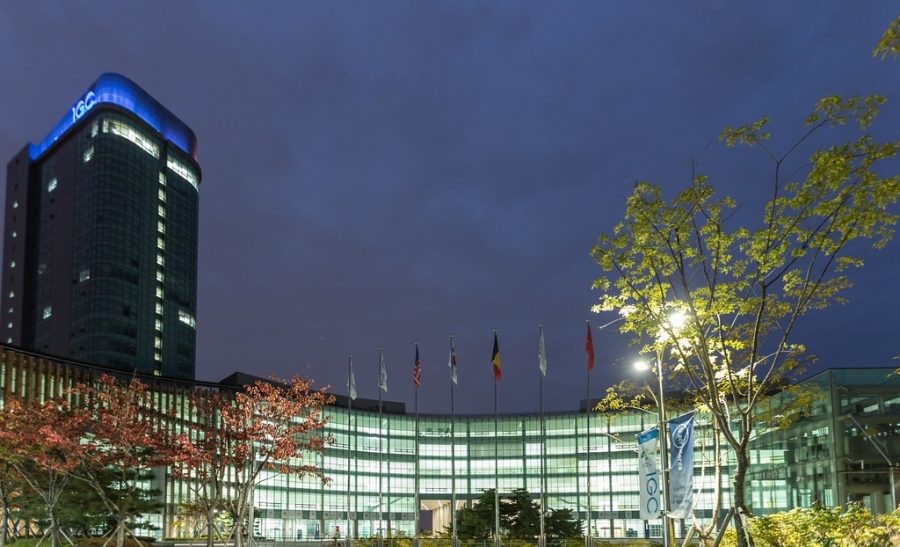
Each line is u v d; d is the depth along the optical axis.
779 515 26.33
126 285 197.12
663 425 27.42
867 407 52.09
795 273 21.08
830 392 52.69
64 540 53.62
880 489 50.47
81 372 91.81
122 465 40.06
